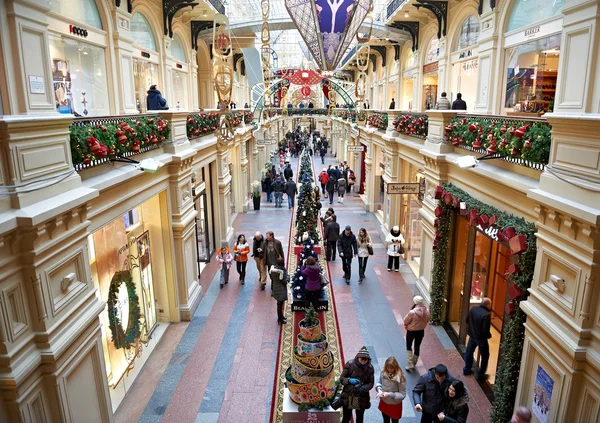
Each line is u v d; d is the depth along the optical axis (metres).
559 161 4.41
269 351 7.80
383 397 5.32
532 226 5.17
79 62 8.09
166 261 8.63
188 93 14.59
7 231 3.46
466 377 6.90
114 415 6.13
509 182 5.52
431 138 9.02
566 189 4.25
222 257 10.60
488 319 6.53
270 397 6.54
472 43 11.02
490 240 7.49
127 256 7.20
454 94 12.14
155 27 11.56
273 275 8.61
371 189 18.12
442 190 8.27
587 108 4.34
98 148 4.94
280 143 38.84
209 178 12.76
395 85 18.66
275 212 18.44
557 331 4.31
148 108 8.90
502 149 5.56
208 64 17.89
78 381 4.59
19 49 3.96
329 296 10.04
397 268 11.73
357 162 22.91
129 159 6.22
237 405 6.36
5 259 3.59
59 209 3.99
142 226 8.14
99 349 5.02
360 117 19.16
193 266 9.74
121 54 9.40
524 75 8.61
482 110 10.11
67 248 4.38
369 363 5.46
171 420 6.06
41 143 4.04
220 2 14.55
